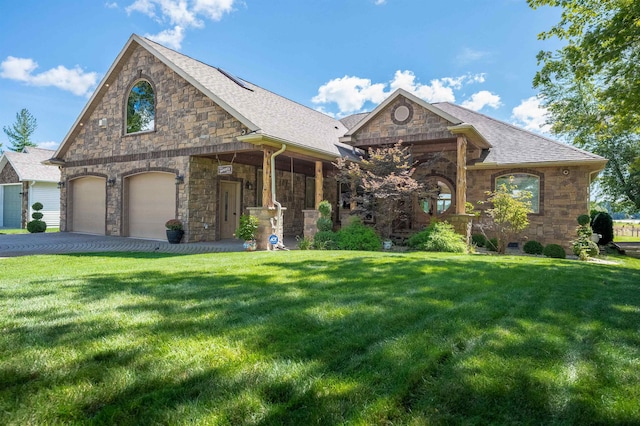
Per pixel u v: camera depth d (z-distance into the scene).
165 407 2.01
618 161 21.75
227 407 2.01
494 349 2.85
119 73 14.24
